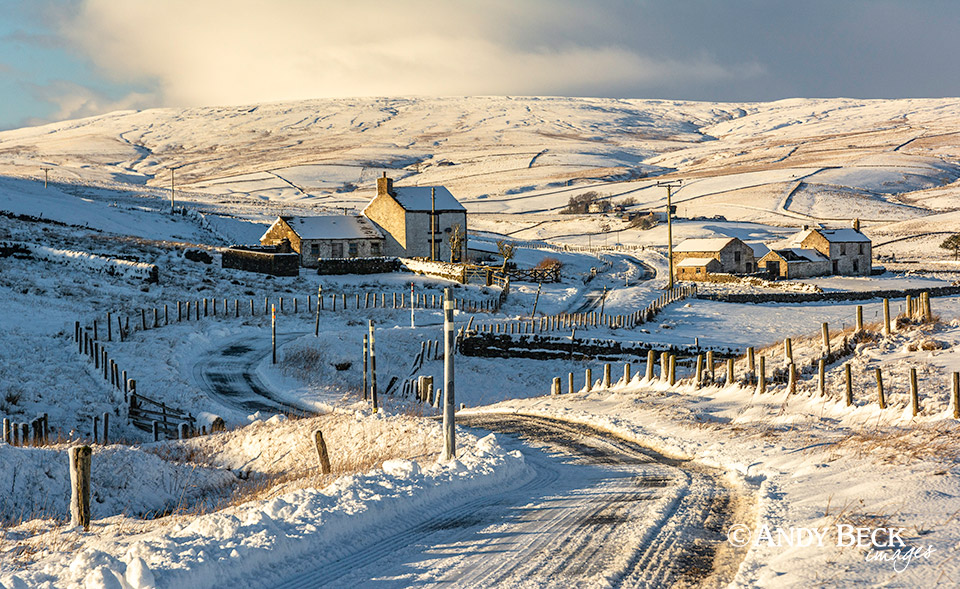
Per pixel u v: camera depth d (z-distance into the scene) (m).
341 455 18.84
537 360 44.31
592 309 68.38
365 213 93.38
